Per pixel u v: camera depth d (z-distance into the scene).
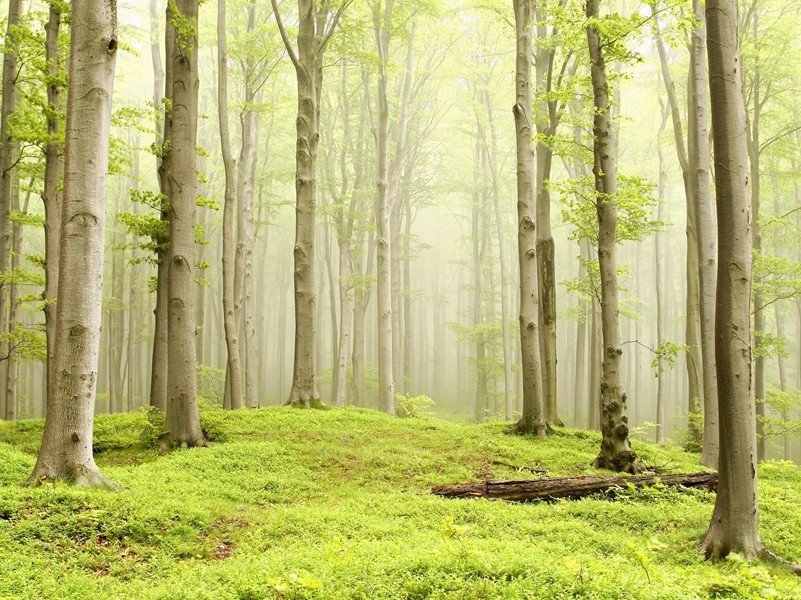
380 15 23.36
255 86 24.02
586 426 36.62
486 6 21.33
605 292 13.11
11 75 15.88
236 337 19.48
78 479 8.59
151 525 7.30
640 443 16.77
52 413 8.75
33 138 13.91
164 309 15.02
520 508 9.00
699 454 17.77
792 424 20.33
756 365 21.52
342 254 29.22
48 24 14.28
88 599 5.41
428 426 17.14
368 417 17.53
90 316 8.93
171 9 12.74
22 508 7.25
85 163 8.92
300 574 5.15
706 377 15.40
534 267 16.34
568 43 14.22
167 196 13.94
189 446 13.12
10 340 15.84
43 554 6.29
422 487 10.99
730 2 7.54
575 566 5.33
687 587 5.28
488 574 5.59
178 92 13.45
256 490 10.27
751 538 7.02
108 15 9.12
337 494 10.42
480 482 10.30
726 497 7.16
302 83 19.06
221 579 5.68
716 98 7.53
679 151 19.61
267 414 16.91
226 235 19.42
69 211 8.88
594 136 13.43
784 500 10.39
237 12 26.23
